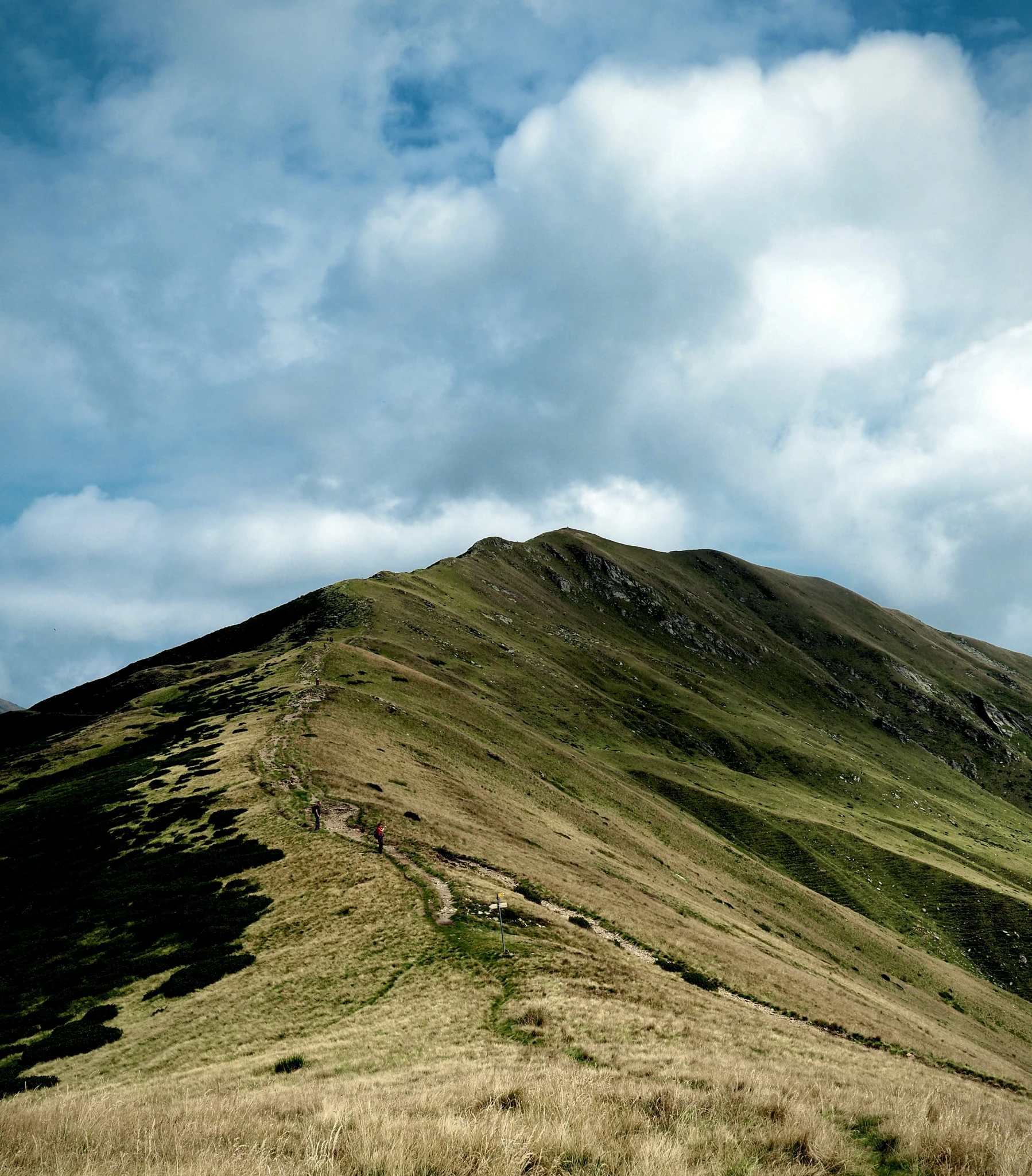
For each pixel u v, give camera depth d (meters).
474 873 39.91
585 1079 14.45
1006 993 94.75
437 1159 8.74
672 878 70.88
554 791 82.44
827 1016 37.94
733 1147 10.30
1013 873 143.12
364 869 37.22
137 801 53.88
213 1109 13.48
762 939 59.78
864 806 170.25
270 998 25.56
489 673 142.12
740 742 179.88
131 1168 9.30
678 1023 23.62
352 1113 11.36
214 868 39.53
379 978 26.42
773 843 122.12
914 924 109.94
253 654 124.50
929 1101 14.90
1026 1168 10.39
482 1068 16.83
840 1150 10.82
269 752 58.38
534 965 27.34
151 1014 25.66
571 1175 8.89
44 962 31.95
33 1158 10.27
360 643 118.25
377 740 68.56
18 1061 23.00
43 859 46.03
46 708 119.75
